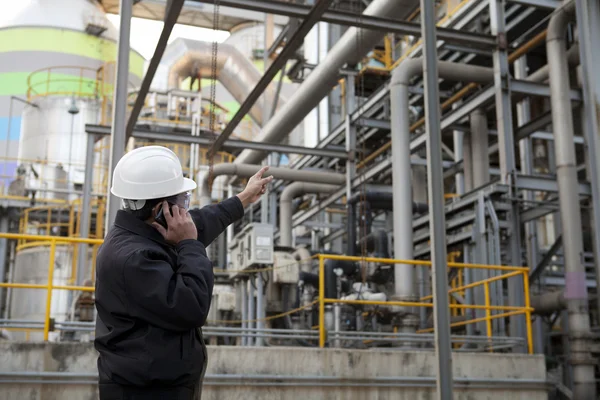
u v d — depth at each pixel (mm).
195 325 2541
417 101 20531
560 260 21188
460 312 17484
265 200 24516
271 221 24391
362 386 8477
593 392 11430
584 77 9734
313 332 9055
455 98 18125
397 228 14266
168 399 2537
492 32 14641
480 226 14016
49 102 31375
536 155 21031
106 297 2602
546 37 13688
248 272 13680
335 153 19156
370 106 18562
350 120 19109
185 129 27422
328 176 21234
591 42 9734
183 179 2857
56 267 22578
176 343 2545
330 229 25453
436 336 6832
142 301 2498
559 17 13000
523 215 14883
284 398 8188
